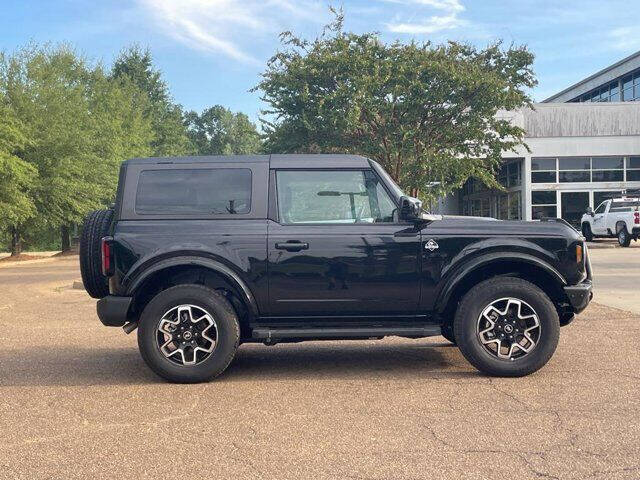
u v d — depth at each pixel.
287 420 4.59
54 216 30.80
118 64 60.16
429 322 6.00
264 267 5.82
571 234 5.93
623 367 6.05
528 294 5.75
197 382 5.77
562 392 5.21
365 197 6.03
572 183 35.78
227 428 4.42
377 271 5.85
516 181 37.28
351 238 5.85
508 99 22.02
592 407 4.77
